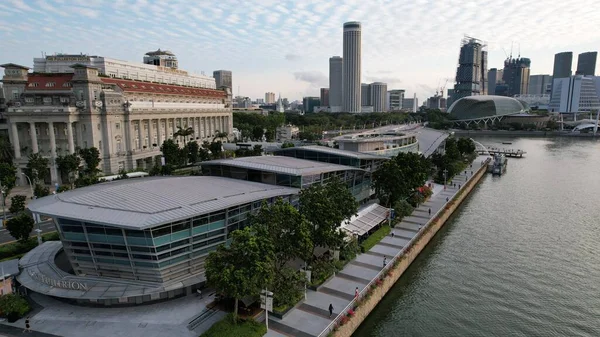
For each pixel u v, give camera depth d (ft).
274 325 179.93
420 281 257.34
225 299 193.36
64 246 198.39
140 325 177.68
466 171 593.42
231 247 171.12
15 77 501.56
